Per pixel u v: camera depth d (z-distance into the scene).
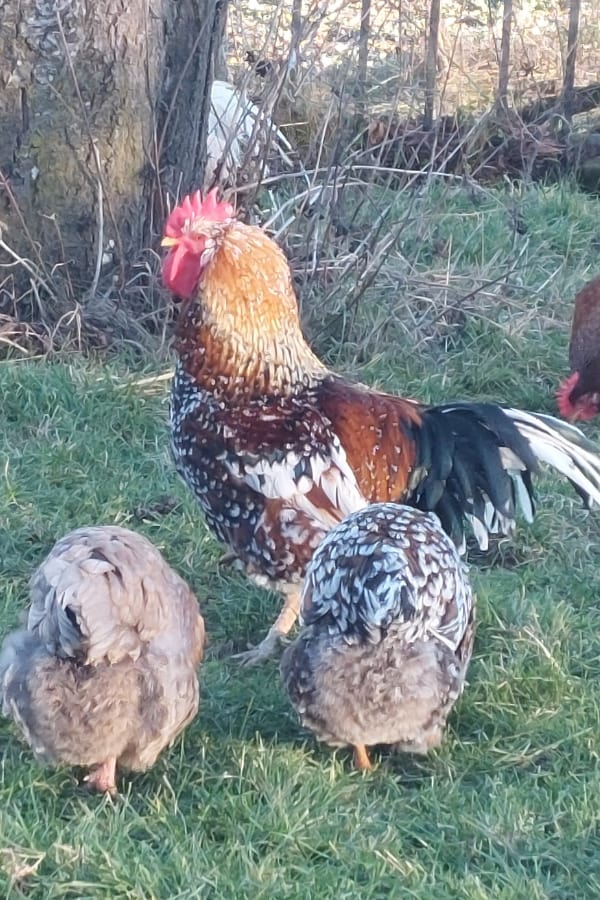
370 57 12.28
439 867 4.34
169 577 4.60
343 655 4.50
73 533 4.60
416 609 4.43
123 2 8.32
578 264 10.36
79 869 4.22
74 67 8.30
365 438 5.72
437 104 12.23
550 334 9.17
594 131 12.90
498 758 4.98
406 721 4.55
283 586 5.66
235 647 5.87
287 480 5.43
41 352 8.45
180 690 4.48
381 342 8.84
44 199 8.50
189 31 8.88
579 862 4.40
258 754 4.85
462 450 5.92
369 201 9.72
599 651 5.77
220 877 4.20
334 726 4.59
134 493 6.97
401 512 4.76
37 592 4.41
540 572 6.55
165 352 8.45
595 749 5.03
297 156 10.30
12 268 8.51
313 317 8.74
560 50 13.46
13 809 4.48
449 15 14.22
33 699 4.36
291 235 9.05
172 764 4.79
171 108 8.84
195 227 5.65
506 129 12.21
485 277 9.57
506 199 11.39
